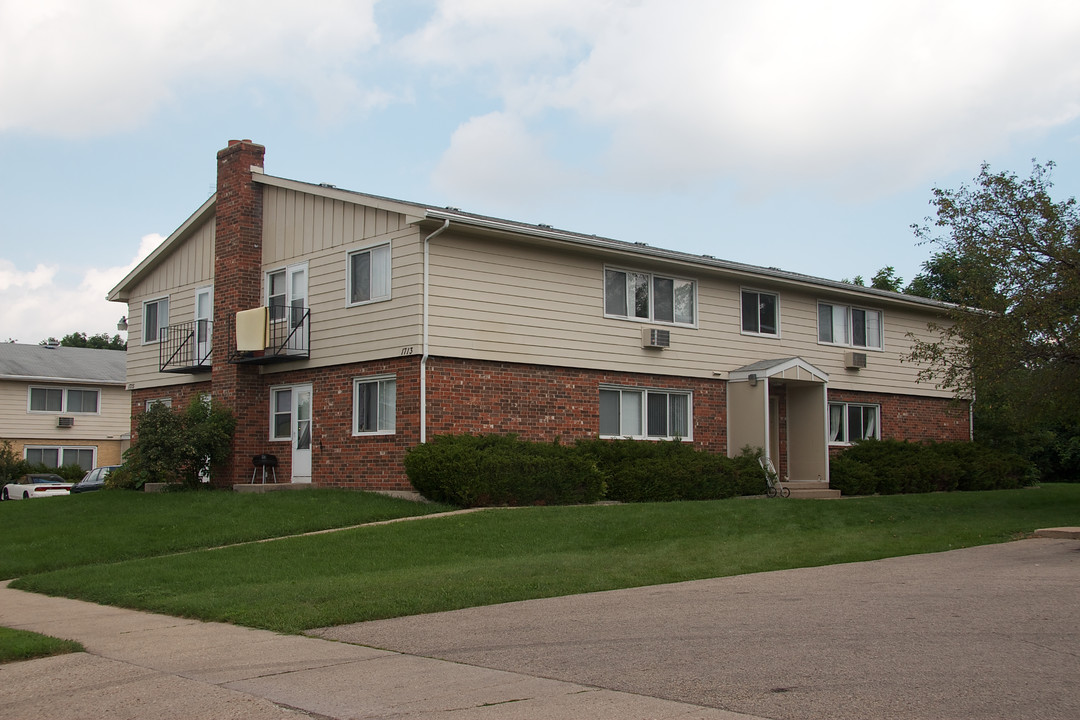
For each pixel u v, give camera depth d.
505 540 14.67
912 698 6.15
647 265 23.00
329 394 21.45
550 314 21.27
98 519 18.14
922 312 29.66
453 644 8.48
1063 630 8.01
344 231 21.38
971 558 12.91
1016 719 5.66
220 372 23.34
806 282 25.78
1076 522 17.19
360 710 6.46
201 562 13.50
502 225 19.94
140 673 7.77
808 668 7.04
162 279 27.06
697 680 6.86
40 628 9.91
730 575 12.02
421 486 18.64
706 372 24.05
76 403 42.69
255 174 23.55
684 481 21.47
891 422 28.45
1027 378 19.55
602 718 6.05
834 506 18.92
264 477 22.33
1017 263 18.67
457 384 19.75
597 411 21.91
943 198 19.34
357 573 12.56
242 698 6.88
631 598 10.46
